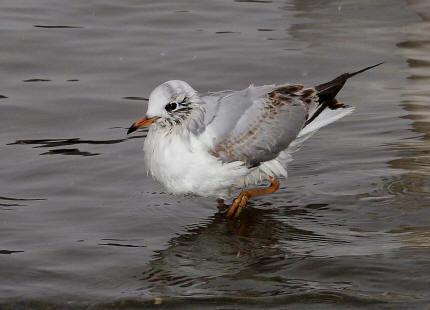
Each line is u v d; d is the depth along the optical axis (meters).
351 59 19.05
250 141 12.47
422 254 10.91
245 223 12.21
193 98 12.21
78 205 12.73
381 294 9.98
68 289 10.26
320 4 22.52
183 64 18.91
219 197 12.80
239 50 19.66
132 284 10.38
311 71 18.52
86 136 15.51
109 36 20.52
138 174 13.91
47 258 11.02
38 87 17.69
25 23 21.05
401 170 13.75
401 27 20.77
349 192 13.08
